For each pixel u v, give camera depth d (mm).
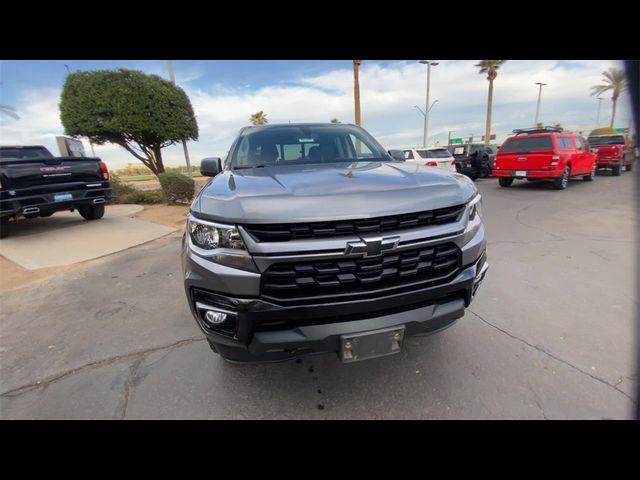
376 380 2297
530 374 2283
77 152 13328
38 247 6023
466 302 2074
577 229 6027
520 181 14023
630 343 2588
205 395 2223
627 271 4023
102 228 7492
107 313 3467
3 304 3781
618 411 1961
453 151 16281
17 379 2453
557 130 11781
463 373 2320
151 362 2592
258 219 1625
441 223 1891
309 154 3158
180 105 13039
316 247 1641
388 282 1797
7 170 5965
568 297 3385
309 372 2404
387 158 3246
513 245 5191
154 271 4723
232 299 1697
